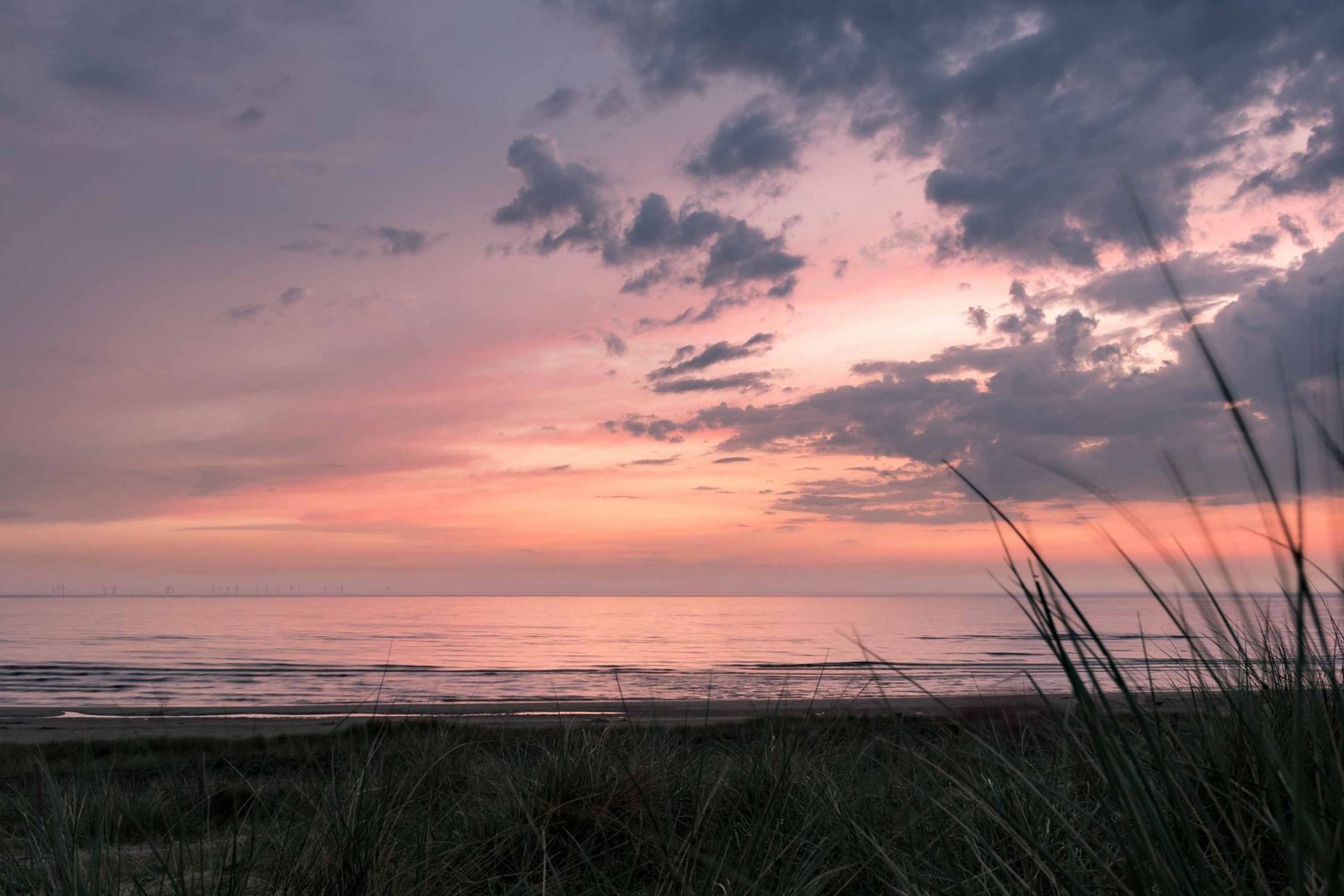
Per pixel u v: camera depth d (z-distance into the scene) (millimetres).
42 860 2955
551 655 128500
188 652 125625
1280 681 2283
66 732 25203
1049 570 1366
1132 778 1384
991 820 2748
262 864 3268
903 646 123562
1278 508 993
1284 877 1900
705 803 3189
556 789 3824
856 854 2871
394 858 3166
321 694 56062
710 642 166375
